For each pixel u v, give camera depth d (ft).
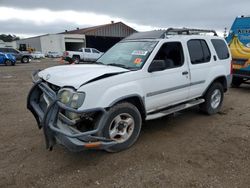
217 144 15.47
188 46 18.07
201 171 12.43
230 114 21.61
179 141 15.79
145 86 14.90
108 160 13.37
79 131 12.39
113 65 15.75
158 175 12.06
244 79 34.47
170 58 16.78
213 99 20.98
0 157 13.66
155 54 15.60
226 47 21.84
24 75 51.67
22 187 11.20
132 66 15.21
